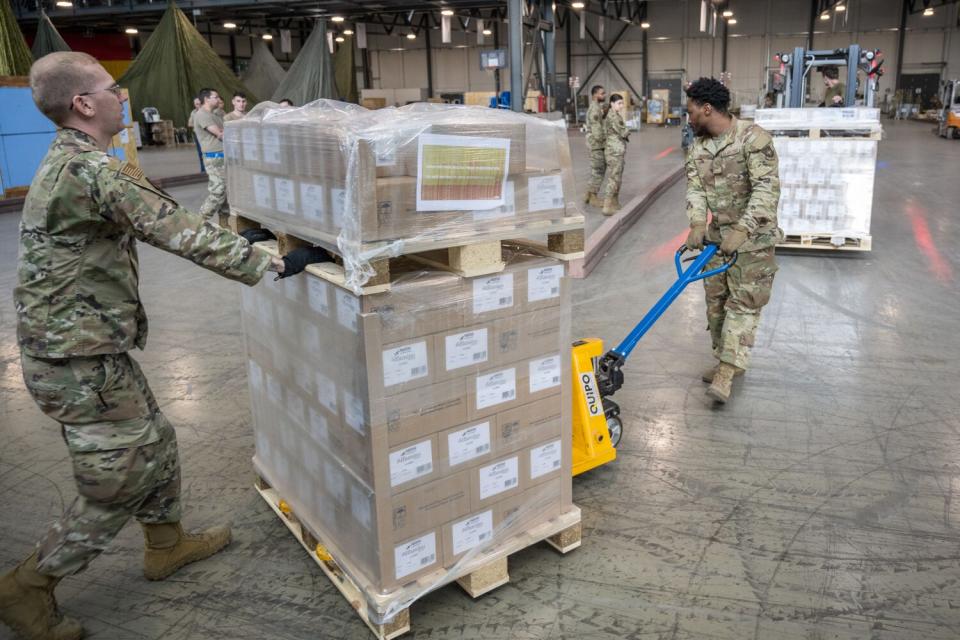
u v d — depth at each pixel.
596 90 10.05
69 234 1.98
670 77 37.66
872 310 5.59
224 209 9.32
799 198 7.21
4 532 2.93
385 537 2.20
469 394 2.29
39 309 2.01
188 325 5.61
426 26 38.31
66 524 2.19
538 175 2.27
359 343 2.06
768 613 2.37
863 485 3.13
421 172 2.01
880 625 2.31
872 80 8.14
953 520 2.87
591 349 3.15
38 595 2.24
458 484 2.33
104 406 2.10
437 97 34.47
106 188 1.94
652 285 6.48
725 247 3.50
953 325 5.20
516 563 2.67
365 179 1.92
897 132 24.98
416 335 2.13
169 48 24.16
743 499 3.05
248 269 2.10
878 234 8.31
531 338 2.40
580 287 6.49
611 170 9.30
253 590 2.56
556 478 2.61
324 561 2.59
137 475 2.19
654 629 2.31
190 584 2.60
